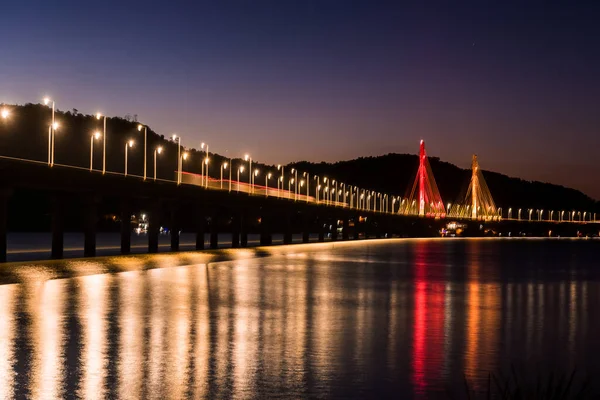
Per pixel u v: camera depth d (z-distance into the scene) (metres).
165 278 62.78
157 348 31.39
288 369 28.56
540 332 40.50
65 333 34.28
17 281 55.19
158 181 92.38
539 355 33.84
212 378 26.61
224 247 124.12
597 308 53.31
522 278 85.12
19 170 65.56
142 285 56.28
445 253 146.38
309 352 31.98
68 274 61.97
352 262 100.88
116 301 46.25
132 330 35.72
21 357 28.89
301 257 109.19
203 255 97.31
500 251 169.38
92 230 80.31
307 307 47.53
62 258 75.88
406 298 55.84
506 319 45.50
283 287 60.34
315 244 163.12
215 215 120.38
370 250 144.50
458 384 27.38
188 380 26.23
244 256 102.81
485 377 28.73
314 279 70.06
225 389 25.30
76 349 30.64
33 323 36.88
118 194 86.00
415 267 95.69
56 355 29.39
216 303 47.41
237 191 118.75
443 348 34.41
